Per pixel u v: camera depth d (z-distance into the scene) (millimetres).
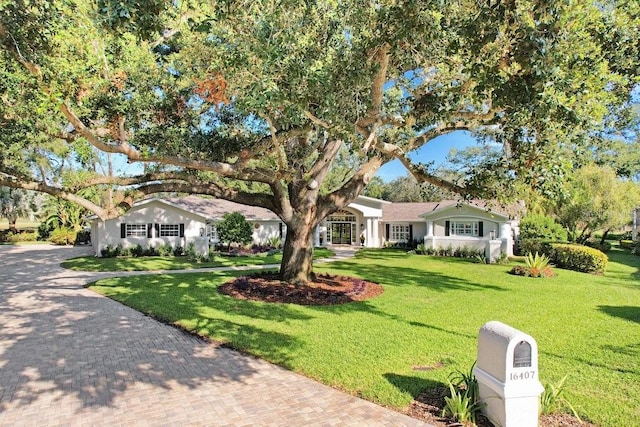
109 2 4191
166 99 9531
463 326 8719
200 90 8758
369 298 11672
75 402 5246
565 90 5422
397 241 32188
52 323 9227
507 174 9266
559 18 4715
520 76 5137
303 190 13562
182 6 6793
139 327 8883
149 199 25312
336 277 14641
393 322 9016
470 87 7789
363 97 7223
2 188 38094
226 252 26297
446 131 11625
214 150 11352
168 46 10453
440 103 8336
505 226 24594
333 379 5922
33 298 12148
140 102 8977
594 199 22312
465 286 13945
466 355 6859
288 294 11609
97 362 6703
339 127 6980
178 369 6402
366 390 5523
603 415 4797
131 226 25141
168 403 5215
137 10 4352
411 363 6508
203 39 7715
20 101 7441
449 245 25750
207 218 26781
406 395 5336
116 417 4852
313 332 8234
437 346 7328
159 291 12805
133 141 9469
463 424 4566
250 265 20375
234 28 6117
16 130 8656
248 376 6129
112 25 4395
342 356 6828
